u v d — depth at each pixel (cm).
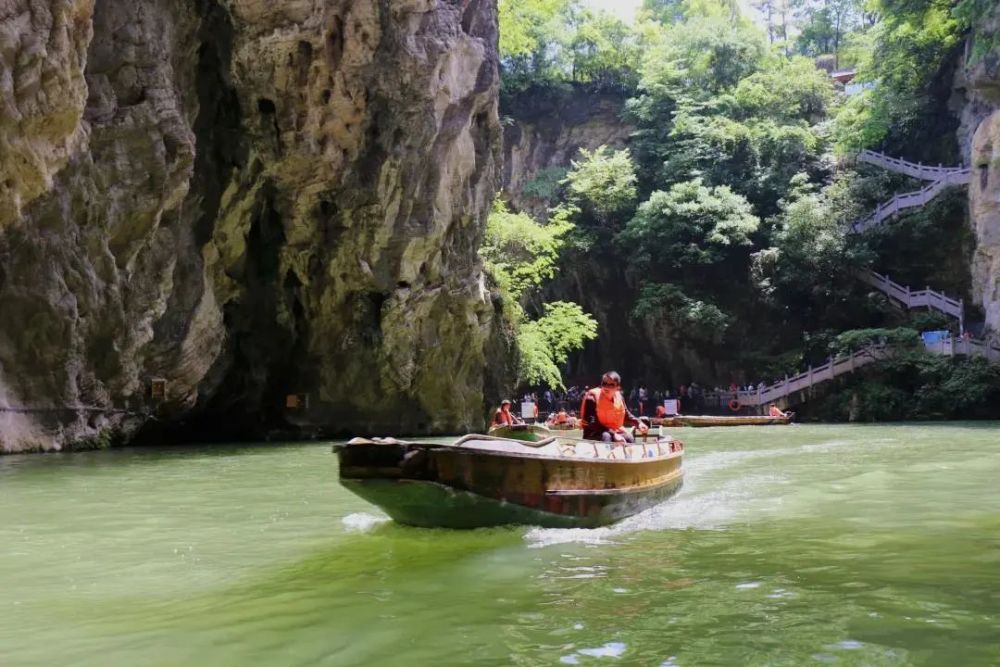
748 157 4066
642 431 967
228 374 2283
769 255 3631
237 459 1477
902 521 728
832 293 3538
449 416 2528
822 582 498
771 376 3544
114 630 417
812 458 1397
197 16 1903
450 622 421
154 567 562
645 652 371
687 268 3838
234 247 2127
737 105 4181
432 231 2266
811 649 372
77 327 1636
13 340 1552
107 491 980
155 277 1825
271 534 680
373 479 648
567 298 4081
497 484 651
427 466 637
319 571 541
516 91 4428
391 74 2098
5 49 1326
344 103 2083
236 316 2242
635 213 4009
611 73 4588
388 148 2155
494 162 2550
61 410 1642
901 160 3716
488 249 3088
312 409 2314
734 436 2108
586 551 600
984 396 2875
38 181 1450
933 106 3791
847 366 3141
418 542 636
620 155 4025
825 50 5859
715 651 371
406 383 2369
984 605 443
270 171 2098
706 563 557
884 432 2177
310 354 2309
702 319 3553
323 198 2186
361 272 2230
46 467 1302
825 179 3984
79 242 1623
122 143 1680
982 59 3275
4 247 1506
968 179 3359
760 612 433
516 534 664
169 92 1761
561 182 4069
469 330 2512
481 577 518
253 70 1981
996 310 3055
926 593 470
